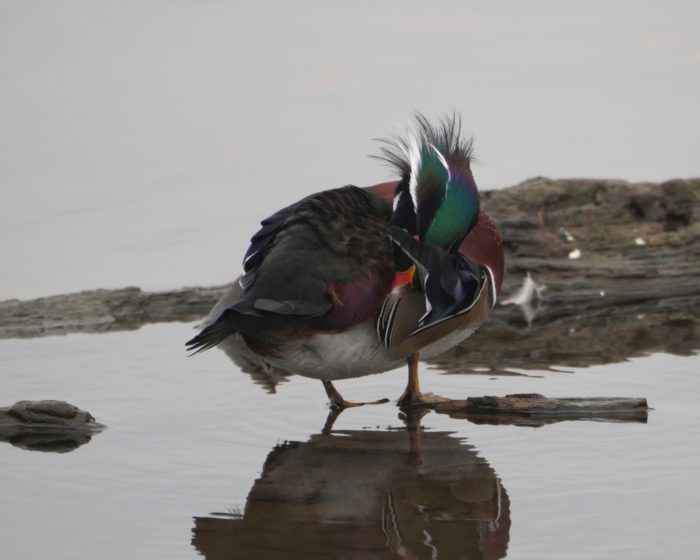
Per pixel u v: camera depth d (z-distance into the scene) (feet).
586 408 38.99
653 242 55.01
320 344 36.47
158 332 48.96
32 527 31.24
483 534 30.53
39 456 36.09
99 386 42.45
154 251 58.44
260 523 31.42
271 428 38.45
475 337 48.32
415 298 36.83
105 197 64.28
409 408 40.01
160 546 30.17
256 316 34.99
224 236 59.93
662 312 51.08
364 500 32.76
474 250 39.32
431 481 33.96
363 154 67.67
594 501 32.19
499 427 38.14
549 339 47.70
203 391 41.96
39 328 49.44
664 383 41.73
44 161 68.54
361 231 36.73
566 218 56.08
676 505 31.78
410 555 29.60
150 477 34.50
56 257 57.88
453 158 38.78
